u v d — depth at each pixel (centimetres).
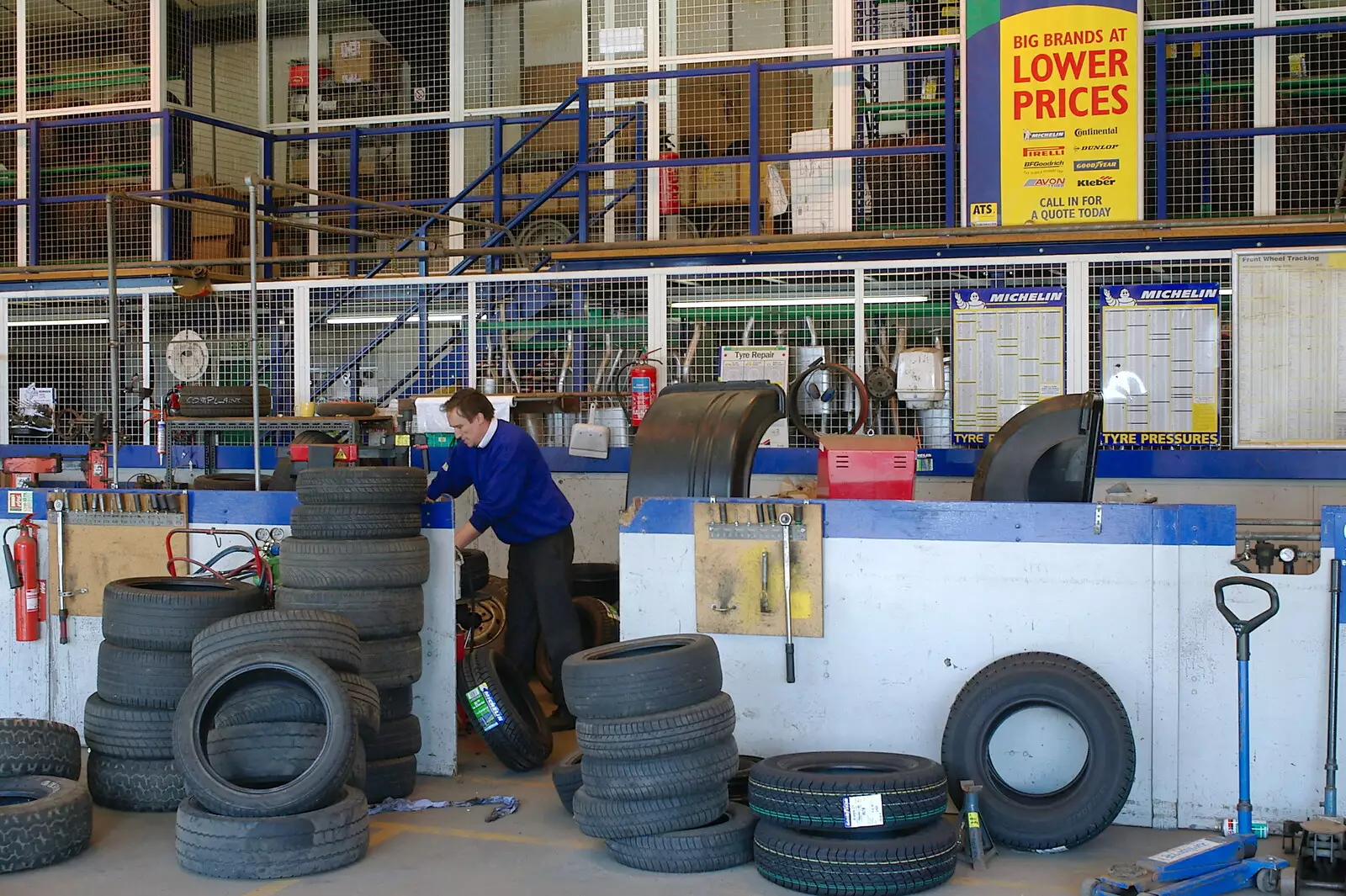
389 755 436
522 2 938
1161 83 703
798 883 344
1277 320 659
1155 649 397
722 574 430
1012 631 408
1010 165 694
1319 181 730
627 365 740
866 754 382
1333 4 721
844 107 770
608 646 396
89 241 891
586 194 763
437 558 466
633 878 357
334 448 548
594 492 741
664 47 814
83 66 888
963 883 348
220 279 814
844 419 714
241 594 434
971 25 702
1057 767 397
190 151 895
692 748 363
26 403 838
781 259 725
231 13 969
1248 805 349
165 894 343
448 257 787
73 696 501
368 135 922
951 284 696
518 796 441
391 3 955
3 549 502
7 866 358
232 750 374
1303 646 384
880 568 418
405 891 346
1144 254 671
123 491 496
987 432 689
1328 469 653
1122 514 399
